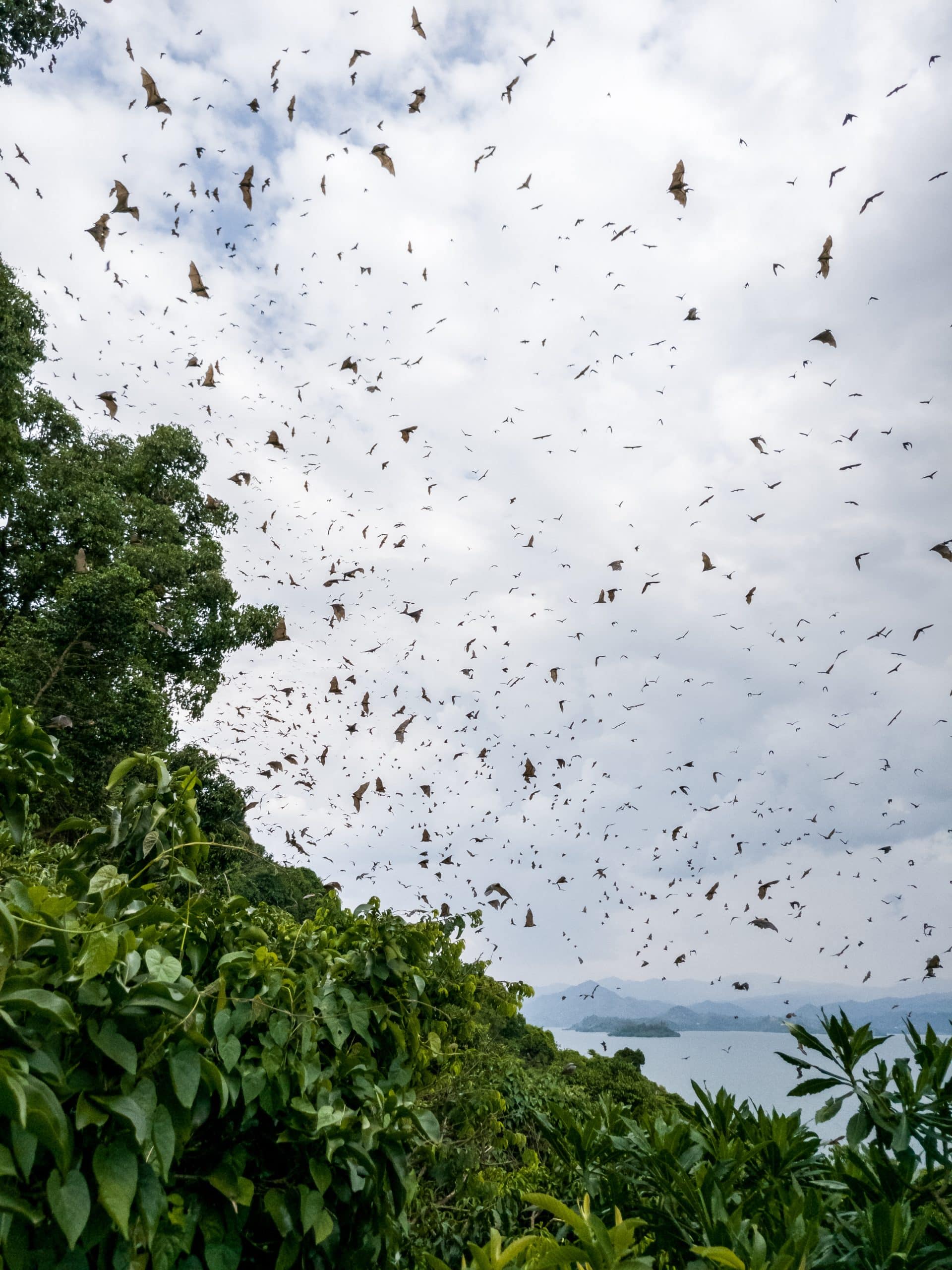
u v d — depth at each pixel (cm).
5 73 1449
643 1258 180
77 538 1891
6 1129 127
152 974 169
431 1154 360
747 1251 165
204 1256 195
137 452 2272
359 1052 268
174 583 2078
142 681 1666
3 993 140
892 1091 216
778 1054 229
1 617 1928
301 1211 204
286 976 243
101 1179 143
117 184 586
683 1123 260
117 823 229
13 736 203
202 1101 191
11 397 1700
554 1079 975
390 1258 262
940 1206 191
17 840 204
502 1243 154
